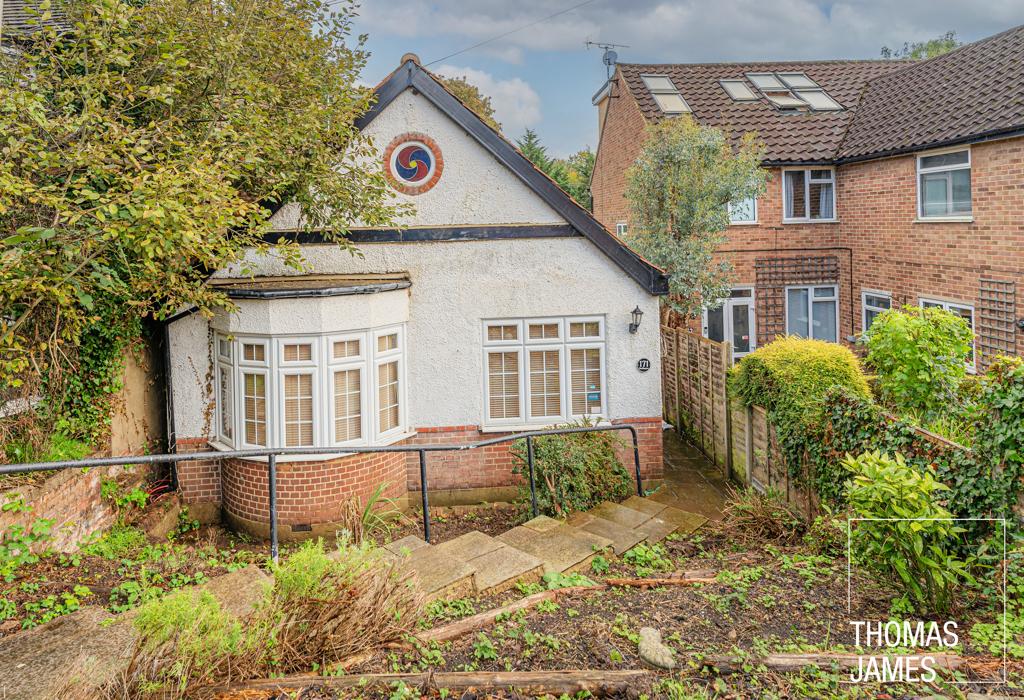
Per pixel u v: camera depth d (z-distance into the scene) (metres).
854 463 5.23
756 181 14.61
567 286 10.85
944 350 8.42
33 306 6.77
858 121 18.31
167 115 8.24
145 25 7.86
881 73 21.03
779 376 9.40
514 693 4.02
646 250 14.62
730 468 11.77
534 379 11.00
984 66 15.56
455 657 4.48
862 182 17.11
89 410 8.70
